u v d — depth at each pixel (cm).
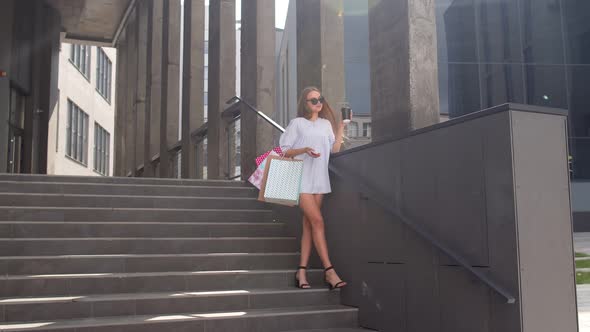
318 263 564
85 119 3306
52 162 1969
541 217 333
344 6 1590
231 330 436
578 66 1814
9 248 528
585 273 998
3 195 640
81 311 434
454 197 374
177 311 459
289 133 504
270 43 1024
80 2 2009
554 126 349
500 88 1775
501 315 331
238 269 556
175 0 1638
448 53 1761
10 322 415
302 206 503
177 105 1612
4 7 1596
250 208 737
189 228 623
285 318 454
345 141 673
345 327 475
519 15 1798
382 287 452
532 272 324
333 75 771
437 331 386
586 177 1841
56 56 2020
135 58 2128
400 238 431
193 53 1433
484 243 346
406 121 511
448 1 1786
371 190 470
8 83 1602
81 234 582
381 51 563
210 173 1230
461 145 370
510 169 329
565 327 329
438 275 387
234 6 1238
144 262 526
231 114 1184
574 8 1827
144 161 1855
